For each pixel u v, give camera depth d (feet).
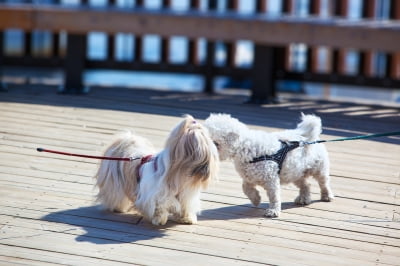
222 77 32.71
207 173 15.30
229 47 33.94
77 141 22.43
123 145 16.96
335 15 33.58
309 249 15.17
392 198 18.75
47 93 29.86
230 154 16.60
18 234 15.20
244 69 32.14
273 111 27.91
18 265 13.69
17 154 20.86
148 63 33.06
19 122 24.29
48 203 17.21
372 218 17.24
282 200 18.44
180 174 15.44
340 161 21.77
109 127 24.21
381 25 28.48
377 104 30.83
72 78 30.76
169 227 16.10
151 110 27.02
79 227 15.80
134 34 29.78
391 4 32.76
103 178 16.88
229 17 29.35
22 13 29.81
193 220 16.33
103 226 15.96
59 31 30.12
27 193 17.79
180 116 26.14
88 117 25.46
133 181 16.46
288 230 16.21
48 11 29.86
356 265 14.44
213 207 17.66
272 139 17.02
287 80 32.55
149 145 17.43
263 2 33.86
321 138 23.89
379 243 15.71
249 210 17.53
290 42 28.73
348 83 31.94
